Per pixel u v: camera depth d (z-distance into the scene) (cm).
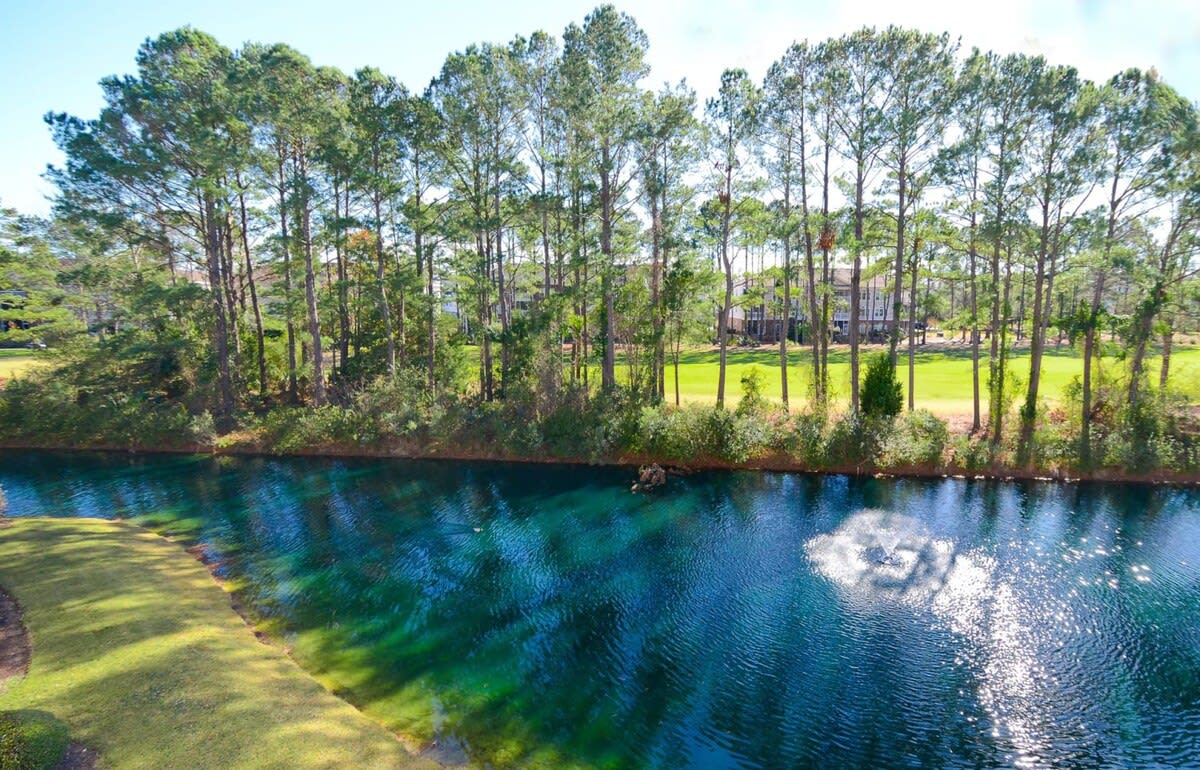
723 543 1888
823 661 1275
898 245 2695
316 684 1148
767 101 2825
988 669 1246
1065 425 2603
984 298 2825
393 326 3684
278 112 2908
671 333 3225
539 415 2919
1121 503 2150
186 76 2875
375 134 3086
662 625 1419
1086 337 2473
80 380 3259
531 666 1248
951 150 2514
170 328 3497
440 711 1089
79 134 2850
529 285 4031
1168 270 2483
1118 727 1084
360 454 2952
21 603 1380
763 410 2850
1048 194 2464
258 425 3105
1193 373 2716
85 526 1986
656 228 3162
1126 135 2348
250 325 4078
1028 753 1025
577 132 3102
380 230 3222
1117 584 1584
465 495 2389
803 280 4228
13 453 2998
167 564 1695
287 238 3200
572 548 1873
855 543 1850
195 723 966
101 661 1136
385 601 1529
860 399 2761
